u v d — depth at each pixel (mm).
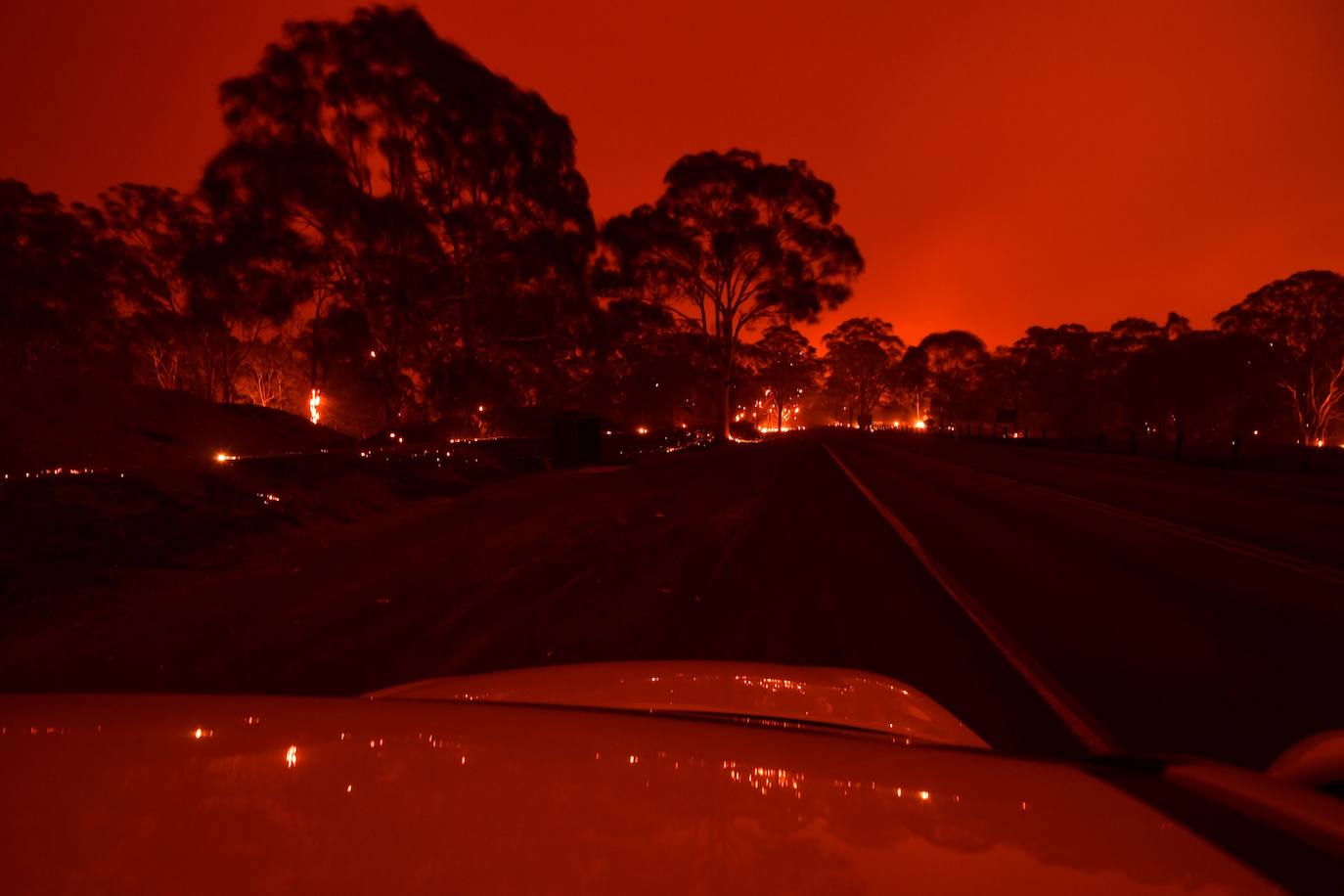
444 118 25281
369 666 5203
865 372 107188
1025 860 655
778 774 866
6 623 6160
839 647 5547
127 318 37562
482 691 2131
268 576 8016
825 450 39969
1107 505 14820
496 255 28812
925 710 2027
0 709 993
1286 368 52156
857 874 599
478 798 731
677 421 69125
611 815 702
